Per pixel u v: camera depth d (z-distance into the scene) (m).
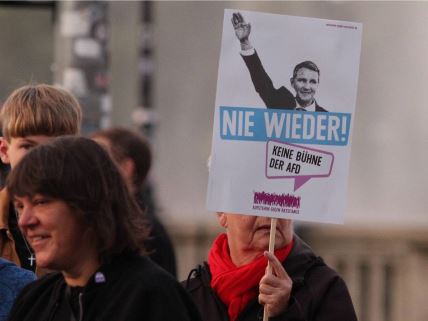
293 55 10.62
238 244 11.10
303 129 10.61
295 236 11.39
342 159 10.63
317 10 31.91
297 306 10.48
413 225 31.09
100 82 20.58
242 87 10.59
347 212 31.88
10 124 10.69
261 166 10.59
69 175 8.08
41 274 10.88
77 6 20.45
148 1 26.28
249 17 10.60
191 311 8.37
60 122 10.72
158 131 32.78
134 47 32.78
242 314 10.91
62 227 8.11
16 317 8.68
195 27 32.97
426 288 30.42
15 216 10.72
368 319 30.66
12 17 25.38
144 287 8.07
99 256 8.23
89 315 8.10
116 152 14.29
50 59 25.53
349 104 10.64
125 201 8.31
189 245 31.95
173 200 32.75
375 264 30.84
